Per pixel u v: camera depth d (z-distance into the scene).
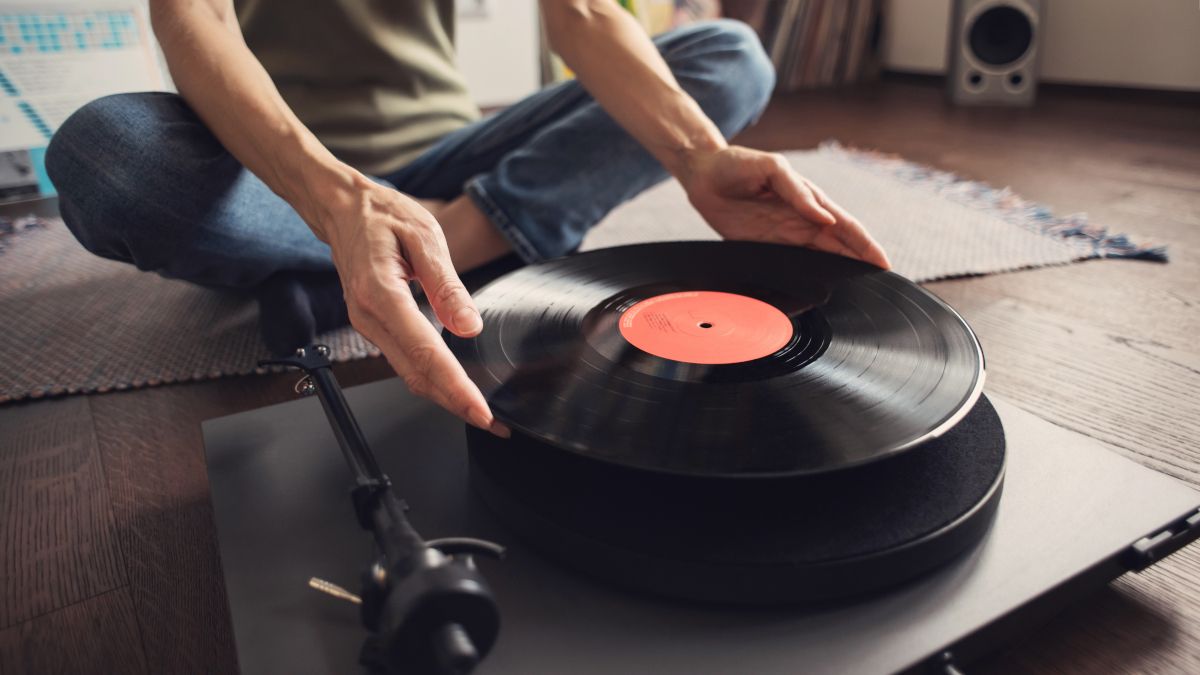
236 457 0.64
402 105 1.18
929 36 3.00
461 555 0.45
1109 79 2.53
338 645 0.50
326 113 1.13
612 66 0.90
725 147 0.83
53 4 1.65
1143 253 1.16
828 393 0.57
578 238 1.08
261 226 0.88
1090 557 0.54
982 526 0.55
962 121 2.28
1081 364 0.90
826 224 0.78
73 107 1.72
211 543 0.70
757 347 0.62
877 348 0.61
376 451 0.63
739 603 0.51
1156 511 0.57
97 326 1.08
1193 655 0.56
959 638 0.50
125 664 0.60
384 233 0.62
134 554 0.69
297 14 1.11
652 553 0.51
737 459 0.51
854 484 0.55
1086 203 1.45
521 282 0.70
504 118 1.12
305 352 0.63
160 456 0.81
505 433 0.55
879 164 1.75
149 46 1.75
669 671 0.48
